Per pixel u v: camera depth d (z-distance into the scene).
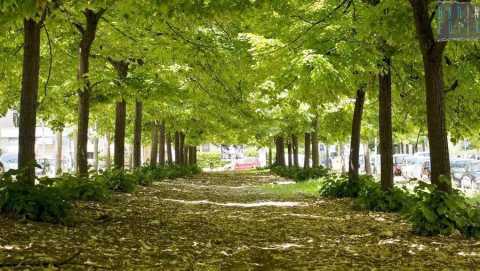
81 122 15.16
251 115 24.62
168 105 24.94
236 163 69.00
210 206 15.13
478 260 7.30
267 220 11.88
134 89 15.77
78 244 7.63
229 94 18.95
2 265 5.90
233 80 17.41
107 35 16.00
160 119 28.30
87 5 9.71
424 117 15.95
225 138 47.50
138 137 23.58
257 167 63.31
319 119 28.66
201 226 10.63
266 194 20.14
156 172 27.11
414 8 9.65
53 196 9.55
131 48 16.39
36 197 9.31
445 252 7.88
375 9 10.55
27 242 7.38
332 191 17.34
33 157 10.41
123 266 6.45
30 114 10.44
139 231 9.41
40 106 19.50
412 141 45.75
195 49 13.84
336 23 12.34
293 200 17.17
